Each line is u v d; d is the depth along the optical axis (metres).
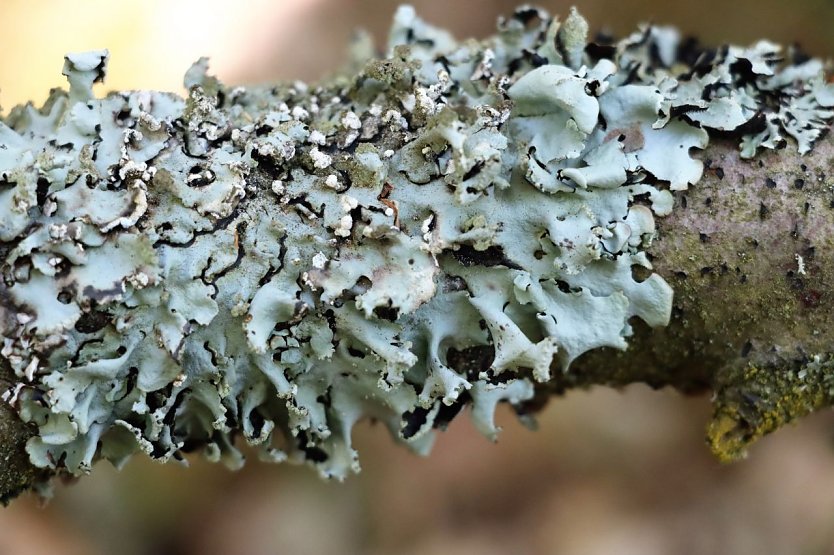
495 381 0.23
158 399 0.23
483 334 0.23
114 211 0.22
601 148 0.23
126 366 0.22
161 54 0.41
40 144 0.23
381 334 0.23
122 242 0.22
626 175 0.23
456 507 0.39
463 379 0.23
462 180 0.22
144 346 0.22
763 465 0.38
